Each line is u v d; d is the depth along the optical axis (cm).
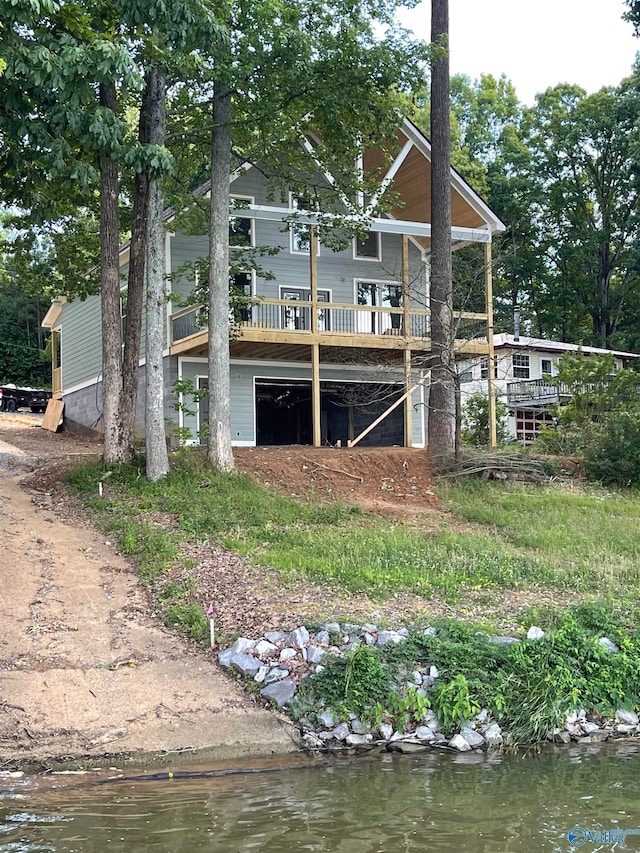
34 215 1374
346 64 1573
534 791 646
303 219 2105
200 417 2216
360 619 939
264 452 1880
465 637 890
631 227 4659
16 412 3744
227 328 1675
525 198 4653
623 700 859
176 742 753
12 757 715
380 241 2502
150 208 1589
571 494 1788
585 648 891
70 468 1722
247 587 1052
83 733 756
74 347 2917
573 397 2294
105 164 1562
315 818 585
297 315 2353
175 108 1755
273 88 1586
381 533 1366
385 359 2322
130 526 1308
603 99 4466
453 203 2308
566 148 4553
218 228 1666
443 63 1950
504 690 827
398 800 624
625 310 4934
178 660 893
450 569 1156
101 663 877
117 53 1117
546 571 1174
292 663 857
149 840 543
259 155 1848
